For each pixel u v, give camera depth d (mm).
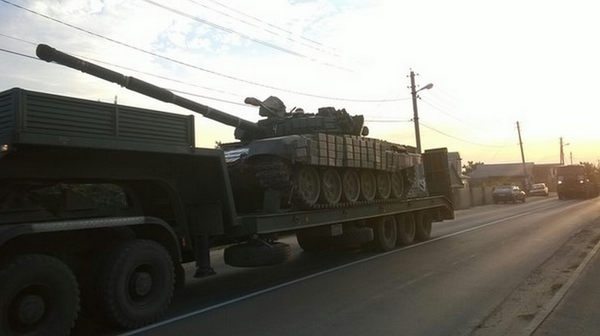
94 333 6469
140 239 6887
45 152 6125
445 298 7633
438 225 21078
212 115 11156
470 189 42719
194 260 8586
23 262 5469
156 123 6895
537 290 7961
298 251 13719
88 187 7215
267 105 13117
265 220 8930
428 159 17938
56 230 5824
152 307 6750
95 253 6566
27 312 5441
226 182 8273
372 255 12492
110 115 6293
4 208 6223
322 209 10734
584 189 44719
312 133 12062
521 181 76500
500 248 12891
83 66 8406
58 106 5754
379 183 13406
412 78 33938
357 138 12234
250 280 9750
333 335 5984
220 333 6184
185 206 8297
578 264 10141
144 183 7832
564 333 5688
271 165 9953
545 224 19312
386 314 6840
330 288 8641
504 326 6117
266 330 6254
